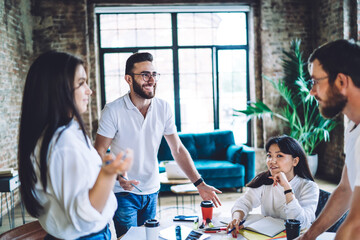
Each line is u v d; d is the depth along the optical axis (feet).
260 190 6.61
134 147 6.76
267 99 19.02
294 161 6.45
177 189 10.62
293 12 19.02
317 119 17.35
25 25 16.61
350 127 3.74
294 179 6.48
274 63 19.03
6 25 14.15
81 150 3.46
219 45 19.49
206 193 6.84
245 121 18.10
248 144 20.07
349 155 3.64
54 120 3.42
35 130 3.41
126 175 6.55
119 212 6.73
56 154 3.33
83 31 17.83
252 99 19.57
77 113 3.54
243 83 19.88
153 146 6.91
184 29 19.29
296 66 17.90
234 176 16.07
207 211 5.68
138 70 6.37
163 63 19.35
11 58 14.65
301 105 18.85
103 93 19.13
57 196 3.39
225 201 14.87
